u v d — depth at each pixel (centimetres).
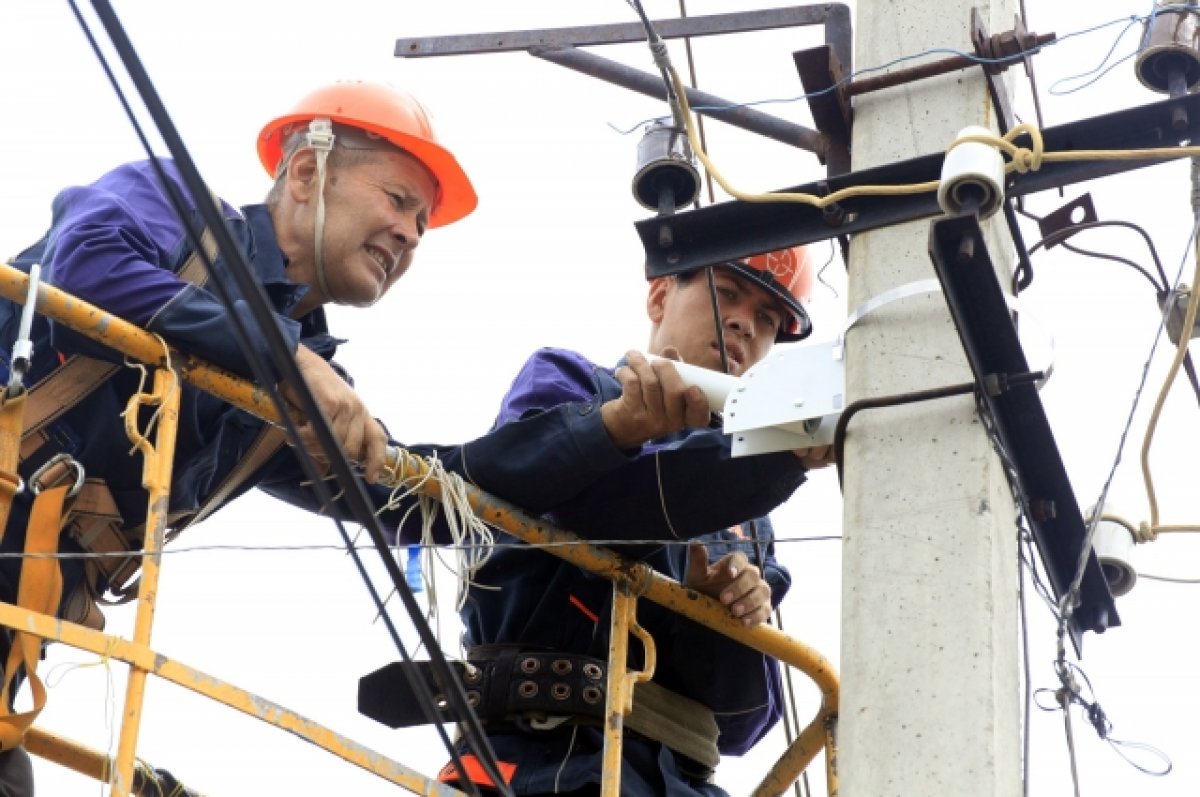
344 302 603
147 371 512
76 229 517
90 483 521
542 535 566
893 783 468
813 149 586
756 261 670
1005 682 480
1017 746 481
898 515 498
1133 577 637
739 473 558
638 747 591
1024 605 514
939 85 563
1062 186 548
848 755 476
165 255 539
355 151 608
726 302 668
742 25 616
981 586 484
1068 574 568
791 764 634
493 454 561
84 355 517
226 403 543
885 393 517
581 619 595
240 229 561
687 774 601
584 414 559
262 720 469
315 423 421
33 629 445
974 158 506
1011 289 550
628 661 598
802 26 612
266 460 561
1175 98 546
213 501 558
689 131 576
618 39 625
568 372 616
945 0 576
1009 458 512
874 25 580
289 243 593
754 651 616
